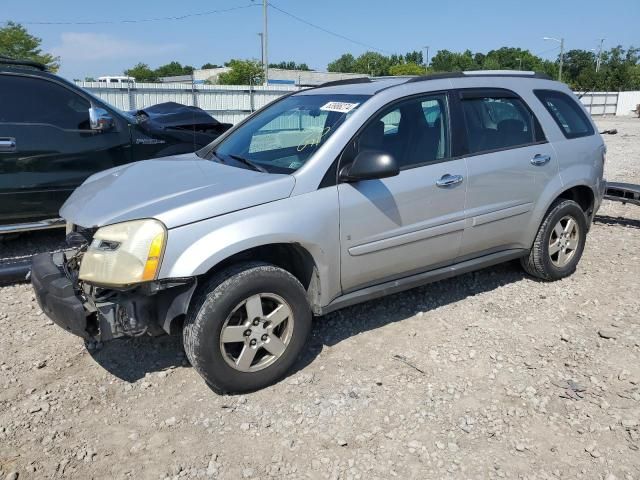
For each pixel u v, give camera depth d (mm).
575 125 5324
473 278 5395
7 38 37062
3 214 5723
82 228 3639
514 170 4648
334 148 3754
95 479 2855
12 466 2924
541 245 5062
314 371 3812
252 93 28594
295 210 3535
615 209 8500
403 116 4137
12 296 4996
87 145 6051
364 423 3277
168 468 2932
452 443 3100
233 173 3785
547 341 4215
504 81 4863
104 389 3621
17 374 3770
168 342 4188
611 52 87562
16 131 5648
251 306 3420
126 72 68000
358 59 94062
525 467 2924
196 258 3221
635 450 3031
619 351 4051
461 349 4094
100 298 3311
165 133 6633
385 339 4238
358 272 3916
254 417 3334
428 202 4137
